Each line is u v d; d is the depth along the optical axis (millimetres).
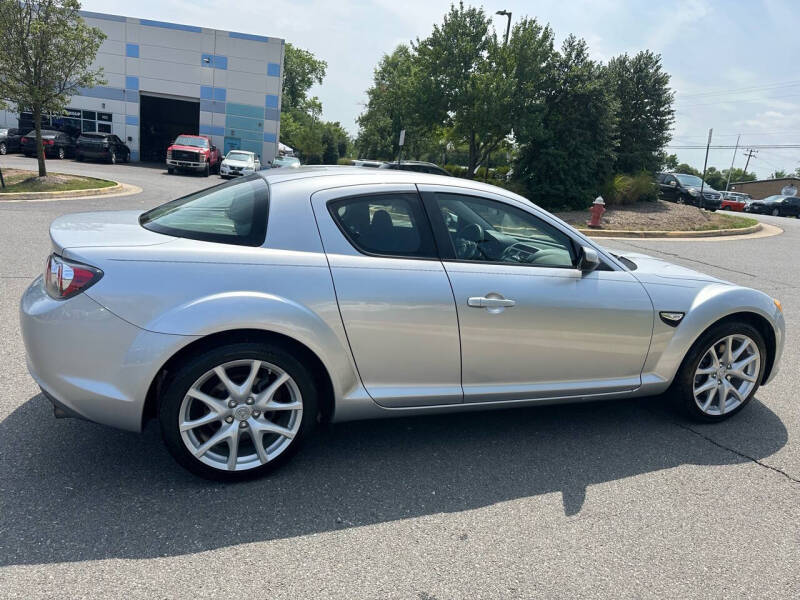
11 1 14633
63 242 2791
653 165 21641
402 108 23406
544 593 2318
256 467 2955
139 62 31375
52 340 2682
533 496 3014
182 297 2705
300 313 2834
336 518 2723
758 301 3924
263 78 32469
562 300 3363
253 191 3178
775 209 34188
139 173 25438
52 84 15812
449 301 3123
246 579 2285
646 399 4414
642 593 2354
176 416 2744
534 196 19875
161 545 2445
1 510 2586
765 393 4641
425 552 2523
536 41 20219
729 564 2566
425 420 3832
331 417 3125
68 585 2178
